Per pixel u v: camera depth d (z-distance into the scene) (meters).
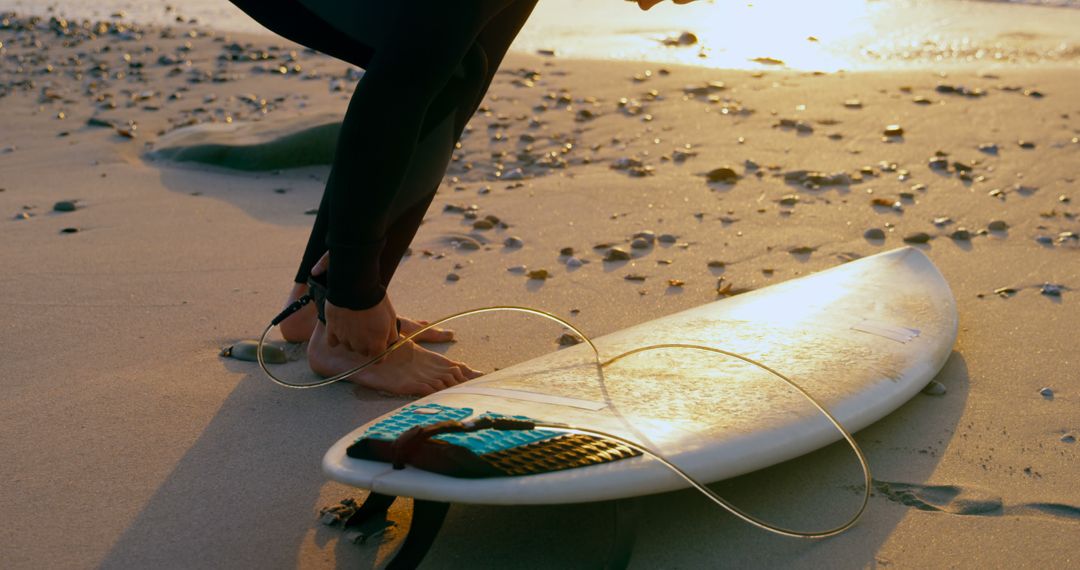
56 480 1.92
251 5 2.15
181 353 2.57
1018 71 6.29
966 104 5.45
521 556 1.65
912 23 8.22
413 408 1.73
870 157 4.55
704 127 5.19
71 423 2.16
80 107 5.95
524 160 4.77
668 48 7.55
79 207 4.01
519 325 2.81
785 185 4.18
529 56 7.31
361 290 2.07
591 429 1.66
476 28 1.85
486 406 1.79
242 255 3.41
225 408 2.25
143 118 5.67
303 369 2.48
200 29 9.12
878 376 2.10
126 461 2.00
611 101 5.85
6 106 5.95
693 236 3.60
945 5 8.89
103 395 2.30
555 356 2.16
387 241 2.31
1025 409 2.22
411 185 2.24
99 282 3.10
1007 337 2.64
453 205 4.01
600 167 4.59
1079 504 1.82
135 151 5.00
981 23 8.12
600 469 1.54
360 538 1.71
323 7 2.03
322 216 2.47
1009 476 1.92
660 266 3.29
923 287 2.62
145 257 3.37
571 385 1.93
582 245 3.52
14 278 3.12
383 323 2.17
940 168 4.35
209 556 1.67
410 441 1.52
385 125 1.86
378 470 1.53
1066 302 2.88
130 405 2.25
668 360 2.08
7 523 1.77
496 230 3.71
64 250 3.43
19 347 2.58
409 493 1.49
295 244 3.54
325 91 6.37
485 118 5.59
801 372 2.06
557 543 1.69
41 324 2.75
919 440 2.07
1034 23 8.05
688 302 2.97
